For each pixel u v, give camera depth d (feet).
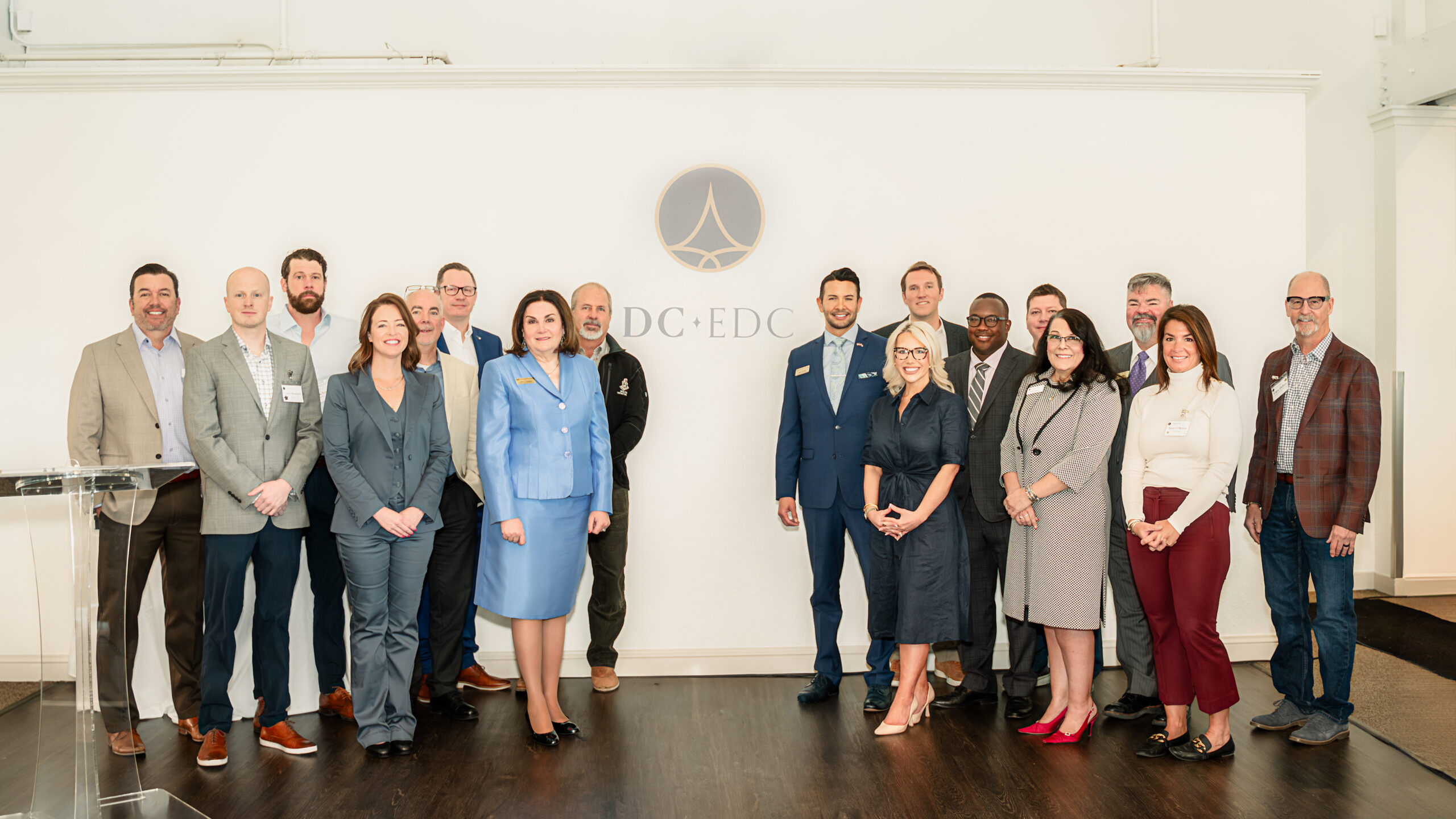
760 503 12.66
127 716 8.90
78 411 10.19
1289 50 16.55
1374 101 16.93
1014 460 10.13
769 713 11.05
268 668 9.85
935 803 8.50
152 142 12.21
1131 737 10.18
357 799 8.64
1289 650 10.37
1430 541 17.07
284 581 9.87
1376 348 17.21
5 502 12.31
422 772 9.29
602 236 12.53
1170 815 8.23
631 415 11.73
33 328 12.20
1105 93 12.75
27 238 12.18
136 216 12.21
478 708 11.35
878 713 10.98
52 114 12.16
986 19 15.40
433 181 12.42
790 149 12.60
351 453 9.63
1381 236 16.98
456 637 11.01
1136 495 9.58
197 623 10.41
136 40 14.80
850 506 11.06
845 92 12.60
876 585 10.57
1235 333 12.94
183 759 9.71
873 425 10.42
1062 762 9.45
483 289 12.50
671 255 12.58
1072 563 9.60
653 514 12.59
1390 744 9.91
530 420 9.71
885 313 12.75
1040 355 10.08
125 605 8.89
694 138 12.55
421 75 12.25
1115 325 12.89
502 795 8.73
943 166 12.69
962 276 12.75
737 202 12.58
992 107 12.69
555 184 12.50
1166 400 9.57
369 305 9.74
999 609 12.89
